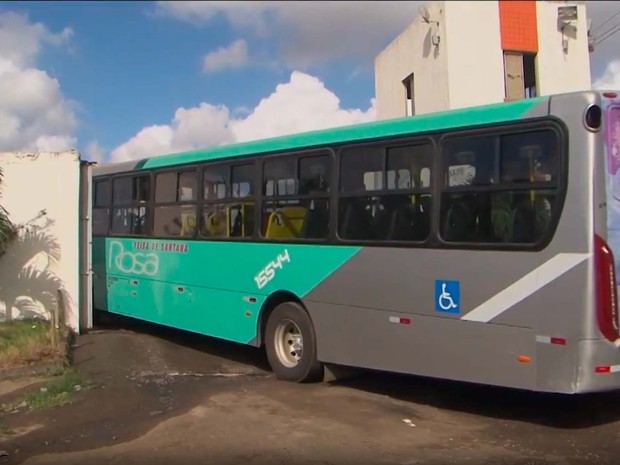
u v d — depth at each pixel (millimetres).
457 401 6949
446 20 15820
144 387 7547
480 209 5910
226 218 8742
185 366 8852
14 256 10695
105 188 11859
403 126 6527
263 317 8164
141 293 10656
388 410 6578
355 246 6918
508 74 16141
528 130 5617
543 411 6547
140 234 10711
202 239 9141
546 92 16188
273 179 8000
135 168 10891
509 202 5723
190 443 5578
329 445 5500
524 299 5586
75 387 7406
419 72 17703
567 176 5371
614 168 5406
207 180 9141
